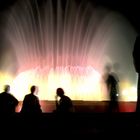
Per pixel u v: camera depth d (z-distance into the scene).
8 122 8.68
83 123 8.55
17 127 8.37
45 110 12.66
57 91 9.32
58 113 8.93
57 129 8.17
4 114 8.77
